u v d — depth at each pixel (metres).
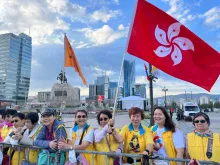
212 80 4.95
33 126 4.42
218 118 38.19
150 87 11.34
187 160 3.29
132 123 4.23
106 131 3.97
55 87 64.56
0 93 111.69
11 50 115.81
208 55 4.96
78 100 62.53
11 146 4.41
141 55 4.94
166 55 5.00
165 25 5.09
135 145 4.01
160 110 4.20
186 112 31.19
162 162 3.90
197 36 4.97
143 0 5.15
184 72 4.98
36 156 4.21
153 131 4.33
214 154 3.62
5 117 6.40
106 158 3.67
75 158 3.75
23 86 124.44
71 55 7.53
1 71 113.94
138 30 5.05
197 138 3.83
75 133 4.33
